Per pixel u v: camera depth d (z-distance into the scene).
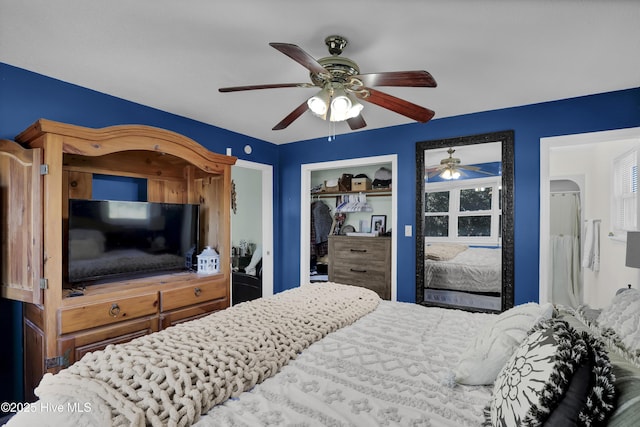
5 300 2.16
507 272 2.95
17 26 1.71
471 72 2.23
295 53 1.43
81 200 2.26
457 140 3.19
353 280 4.04
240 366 1.17
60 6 1.54
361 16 1.61
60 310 1.87
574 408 0.73
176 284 2.52
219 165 2.88
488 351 1.19
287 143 4.41
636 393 0.72
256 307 1.90
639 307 1.18
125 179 2.87
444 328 1.76
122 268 2.48
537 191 2.85
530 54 1.97
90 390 0.98
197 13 1.60
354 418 0.97
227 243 2.96
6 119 2.14
